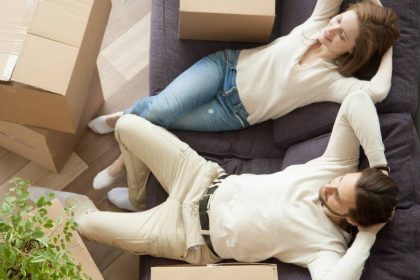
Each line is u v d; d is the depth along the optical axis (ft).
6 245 3.58
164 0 6.54
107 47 7.63
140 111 6.19
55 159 6.49
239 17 5.84
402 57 5.66
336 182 5.03
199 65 6.15
